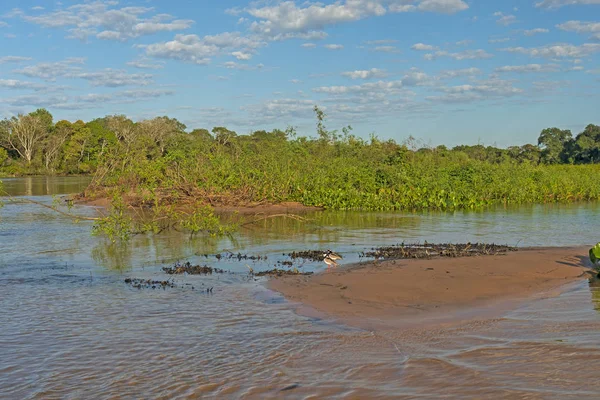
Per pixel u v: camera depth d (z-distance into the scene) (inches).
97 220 622.5
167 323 291.1
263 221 777.6
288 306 321.1
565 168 1481.3
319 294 343.9
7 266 451.2
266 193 978.1
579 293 335.0
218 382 214.5
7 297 347.6
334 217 823.7
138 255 503.5
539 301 317.4
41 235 636.7
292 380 214.1
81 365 234.1
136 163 979.9
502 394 191.9
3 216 846.5
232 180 964.0
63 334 274.2
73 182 1984.5
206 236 627.5
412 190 975.0
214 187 935.7
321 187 979.9
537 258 437.7
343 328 277.7
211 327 283.6
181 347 254.4
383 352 240.8
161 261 472.7
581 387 195.2
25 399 202.5
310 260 464.1
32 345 258.5
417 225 713.6
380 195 951.6
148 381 216.8
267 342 259.1
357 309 310.5
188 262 451.8
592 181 1190.3
